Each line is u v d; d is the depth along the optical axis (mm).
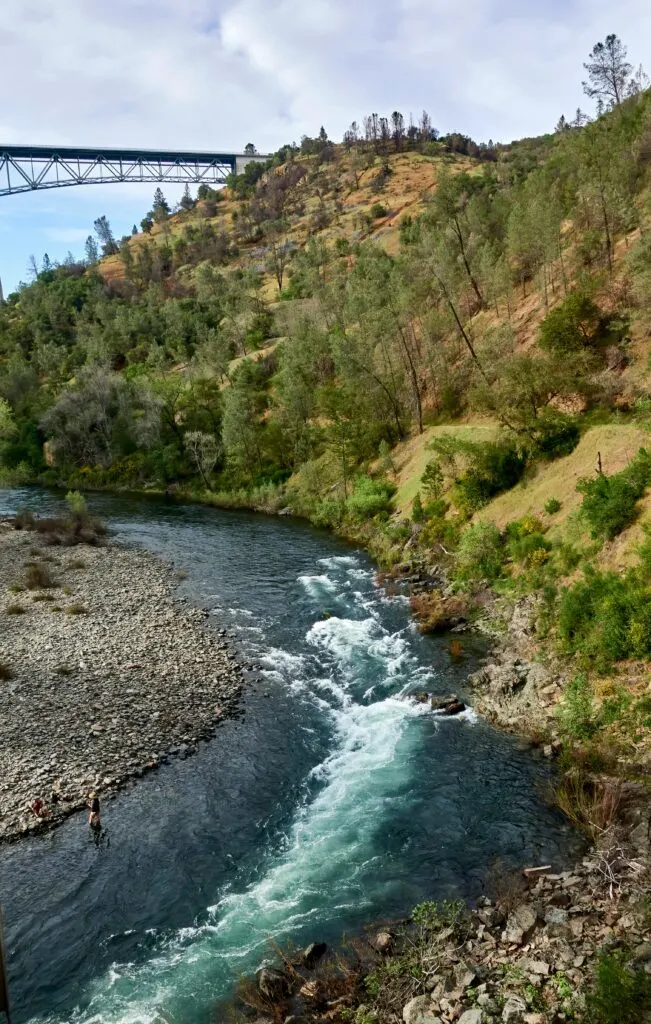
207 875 18328
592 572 29469
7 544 55125
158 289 167500
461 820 19891
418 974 14266
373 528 54969
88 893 17797
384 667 30734
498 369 51625
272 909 16984
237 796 21750
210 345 113750
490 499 45125
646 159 66625
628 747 21219
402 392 70625
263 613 38312
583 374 48625
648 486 30531
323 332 89562
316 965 15031
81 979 15242
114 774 22719
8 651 32094
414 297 71188
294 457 77438
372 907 16797
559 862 17531
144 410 95438
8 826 20172
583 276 58219
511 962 14078
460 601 36625
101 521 65750
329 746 24609
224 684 29109
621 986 11984
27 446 100875
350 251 141750
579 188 67438
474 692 27688
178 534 60312
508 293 68438
